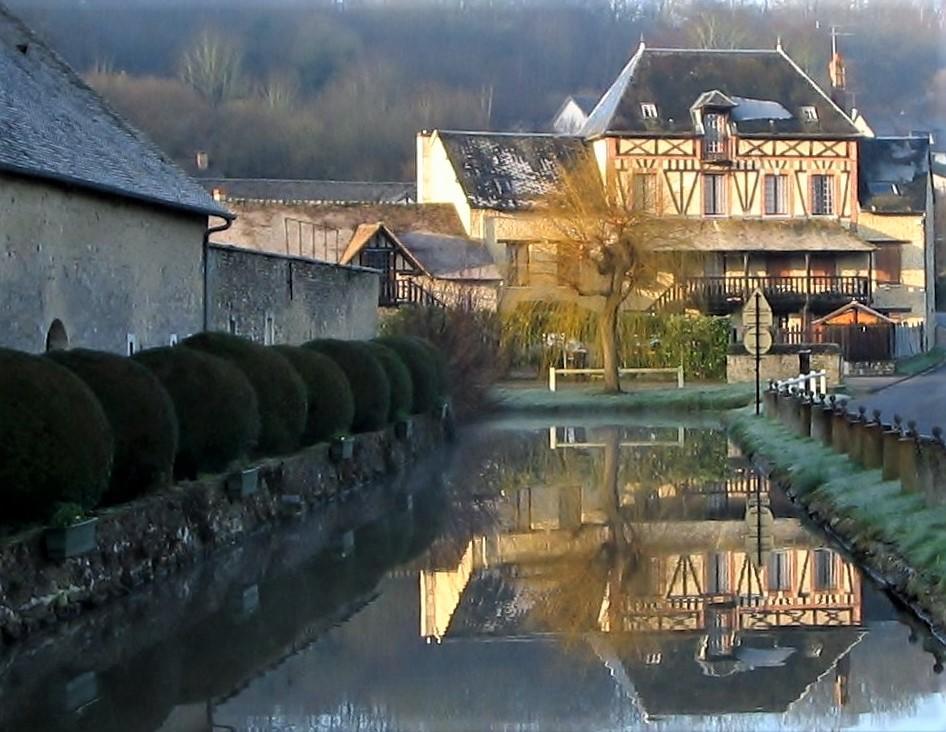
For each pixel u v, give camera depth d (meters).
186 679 13.88
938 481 19.11
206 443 20.78
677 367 61.97
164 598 17.52
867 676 14.24
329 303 39.16
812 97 73.69
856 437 26.00
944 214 100.62
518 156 71.62
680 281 62.97
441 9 124.56
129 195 24.58
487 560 21.58
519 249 68.06
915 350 73.44
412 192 91.38
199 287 30.06
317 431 27.23
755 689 13.92
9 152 20.11
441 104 119.00
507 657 15.34
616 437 43.53
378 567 20.73
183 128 111.50
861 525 20.84
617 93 73.19
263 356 24.62
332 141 115.12
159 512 18.25
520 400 55.22
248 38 120.94
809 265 70.56
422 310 49.34
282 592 18.42
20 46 26.69
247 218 64.62
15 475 14.98
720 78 73.62
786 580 19.38
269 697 13.34
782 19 115.25
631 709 13.12
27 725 12.00
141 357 20.84
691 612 17.62
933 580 16.33
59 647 14.73
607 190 58.53
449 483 31.36
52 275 22.09
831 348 57.88
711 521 25.22
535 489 30.41
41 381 15.39
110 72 110.56
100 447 15.85
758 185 71.94
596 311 61.62
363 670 14.52
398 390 34.31
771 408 41.72
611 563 21.28
